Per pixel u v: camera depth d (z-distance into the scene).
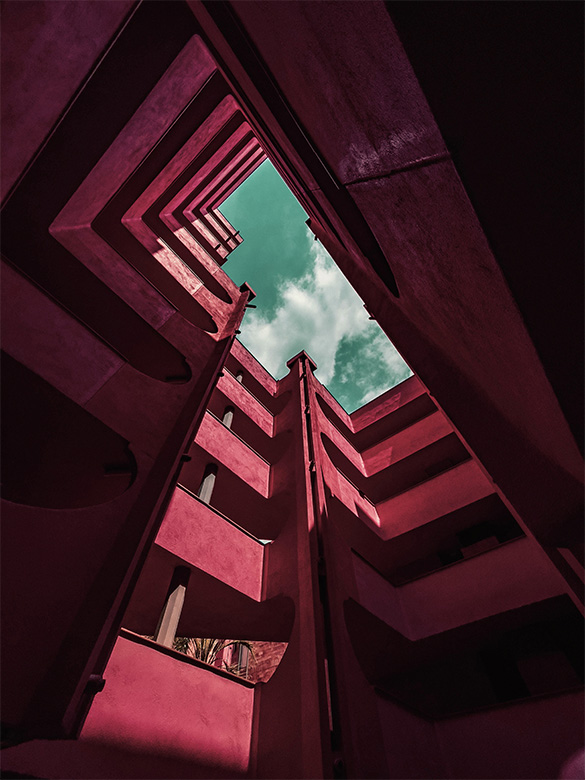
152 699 6.05
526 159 1.70
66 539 4.98
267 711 7.21
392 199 3.02
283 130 4.73
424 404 18.34
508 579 9.70
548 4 1.39
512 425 5.02
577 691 7.05
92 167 8.47
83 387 7.17
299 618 8.30
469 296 2.89
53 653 4.16
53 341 7.15
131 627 10.02
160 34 7.57
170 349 10.55
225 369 16.22
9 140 6.01
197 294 13.88
